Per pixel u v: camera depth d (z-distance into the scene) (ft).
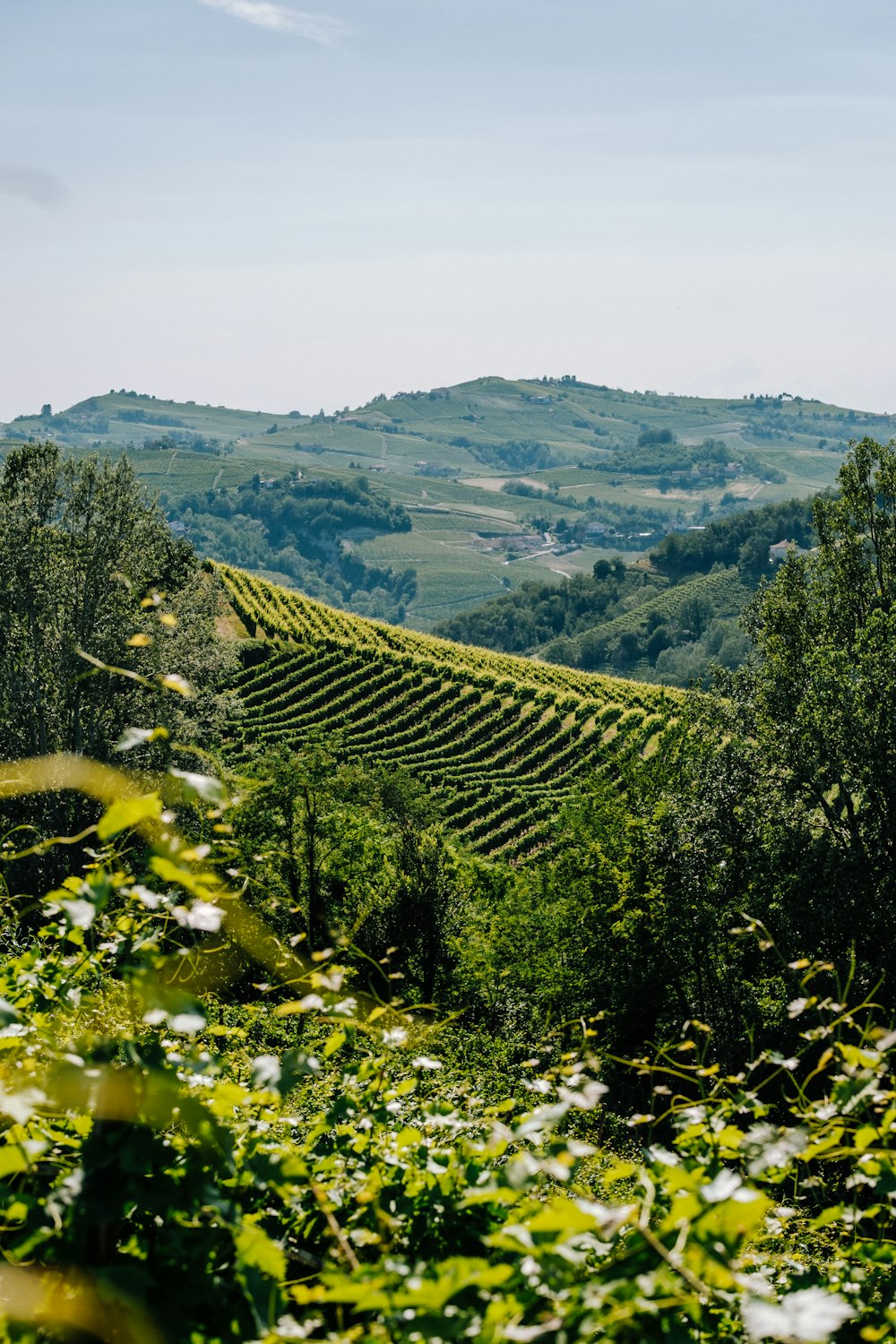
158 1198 8.03
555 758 245.86
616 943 95.45
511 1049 62.13
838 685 84.53
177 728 128.16
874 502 96.73
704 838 89.76
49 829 112.88
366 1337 7.47
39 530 129.29
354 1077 13.10
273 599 325.01
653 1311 7.09
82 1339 7.27
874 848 86.28
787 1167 10.73
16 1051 10.85
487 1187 9.89
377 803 104.88
